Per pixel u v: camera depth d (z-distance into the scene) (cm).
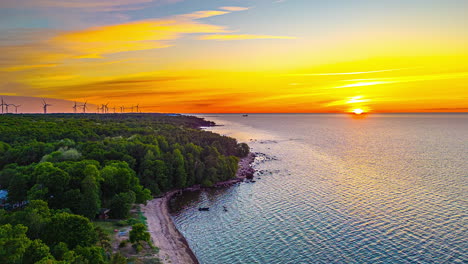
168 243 7712
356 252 7206
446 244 7425
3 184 9038
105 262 5559
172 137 18838
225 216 9719
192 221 9369
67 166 9269
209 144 19050
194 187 13038
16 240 4519
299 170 15900
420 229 8244
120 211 8744
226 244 7838
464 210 9506
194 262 6944
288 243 7750
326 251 7294
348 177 14050
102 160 11594
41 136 15262
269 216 9531
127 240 7238
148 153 12812
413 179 13438
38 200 6519
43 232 5672
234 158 15525
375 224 8631
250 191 12381
